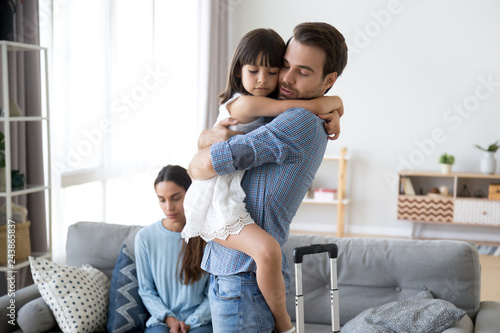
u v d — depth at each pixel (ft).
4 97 9.13
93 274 8.03
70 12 12.01
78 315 7.36
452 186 19.57
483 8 18.75
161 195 7.66
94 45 12.71
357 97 19.89
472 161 19.27
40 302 7.48
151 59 15.01
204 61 17.60
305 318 8.02
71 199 12.63
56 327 7.65
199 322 7.38
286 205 4.32
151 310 7.52
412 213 18.93
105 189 13.30
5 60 9.05
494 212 18.26
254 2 20.27
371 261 7.88
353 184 20.30
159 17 15.76
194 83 17.65
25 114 10.62
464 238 19.65
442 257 7.66
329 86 4.50
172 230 7.88
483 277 15.20
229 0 20.33
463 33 18.95
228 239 4.23
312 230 20.98
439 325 6.79
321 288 8.05
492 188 18.44
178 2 16.76
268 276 4.07
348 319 7.88
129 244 8.43
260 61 4.32
